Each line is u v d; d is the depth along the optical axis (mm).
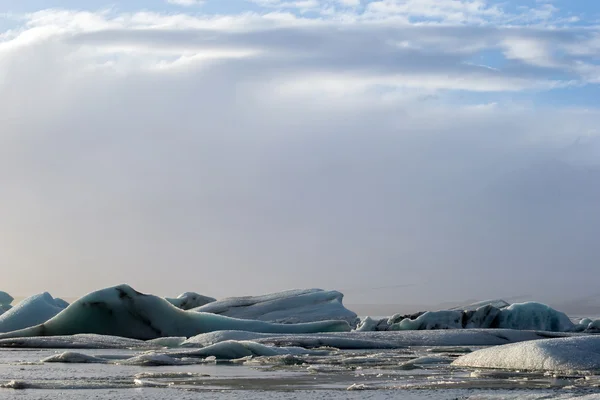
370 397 10102
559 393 10258
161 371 14039
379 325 38469
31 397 10023
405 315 38688
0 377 12797
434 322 36875
